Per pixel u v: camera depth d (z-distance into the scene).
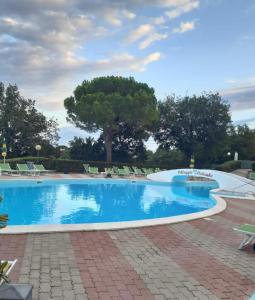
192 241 8.22
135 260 6.49
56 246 7.08
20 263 5.95
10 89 46.56
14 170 26.61
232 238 8.77
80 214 14.30
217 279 5.71
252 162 44.53
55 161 32.72
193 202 18.86
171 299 4.82
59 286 5.04
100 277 5.50
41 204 16.20
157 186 26.14
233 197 18.52
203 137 49.19
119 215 14.56
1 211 14.25
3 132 46.31
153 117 39.62
